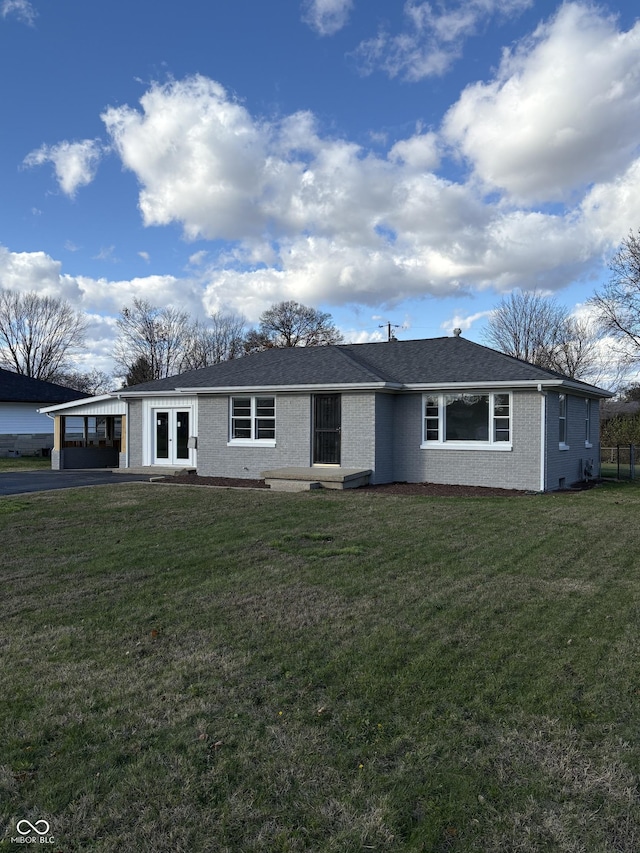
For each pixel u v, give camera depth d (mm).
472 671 4117
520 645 4582
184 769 2979
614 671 4102
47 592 6039
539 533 9102
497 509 11586
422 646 4574
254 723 3438
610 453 29891
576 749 3160
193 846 2455
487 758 3074
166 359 57375
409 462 16688
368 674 4078
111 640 4742
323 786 2852
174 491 14727
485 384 15188
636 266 32344
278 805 2709
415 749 3164
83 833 2537
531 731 3342
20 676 4074
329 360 18422
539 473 14875
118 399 21953
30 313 56125
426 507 11836
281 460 17453
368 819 2613
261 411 17922
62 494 14023
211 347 59531
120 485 16266
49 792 2797
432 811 2672
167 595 5930
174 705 3654
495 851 2428
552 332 44250
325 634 4852
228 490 14984
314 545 8258
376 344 20453
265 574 6707
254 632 4906
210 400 18641
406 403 16703
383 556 7570
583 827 2566
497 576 6617
